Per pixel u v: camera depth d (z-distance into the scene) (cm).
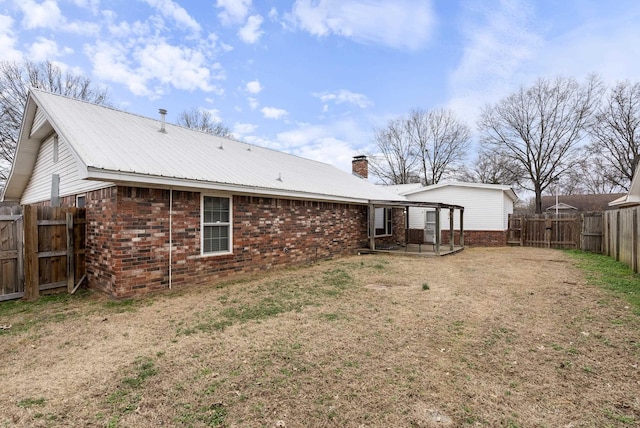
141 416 254
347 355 364
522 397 281
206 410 262
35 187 1095
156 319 498
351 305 565
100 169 555
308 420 249
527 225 1656
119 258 612
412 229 1911
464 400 276
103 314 526
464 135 3438
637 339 402
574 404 270
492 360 352
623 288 658
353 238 1335
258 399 277
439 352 372
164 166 689
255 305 568
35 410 263
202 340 411
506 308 541
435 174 3575
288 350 377
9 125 1998
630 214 888
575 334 424
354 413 258
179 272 708
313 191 1046
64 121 718
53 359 361
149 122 1016
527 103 2883
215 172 794
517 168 3078
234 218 834
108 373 325
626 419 249
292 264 1009
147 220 654
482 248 1592
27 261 633
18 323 487
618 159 2598
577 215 1533
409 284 735
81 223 714
